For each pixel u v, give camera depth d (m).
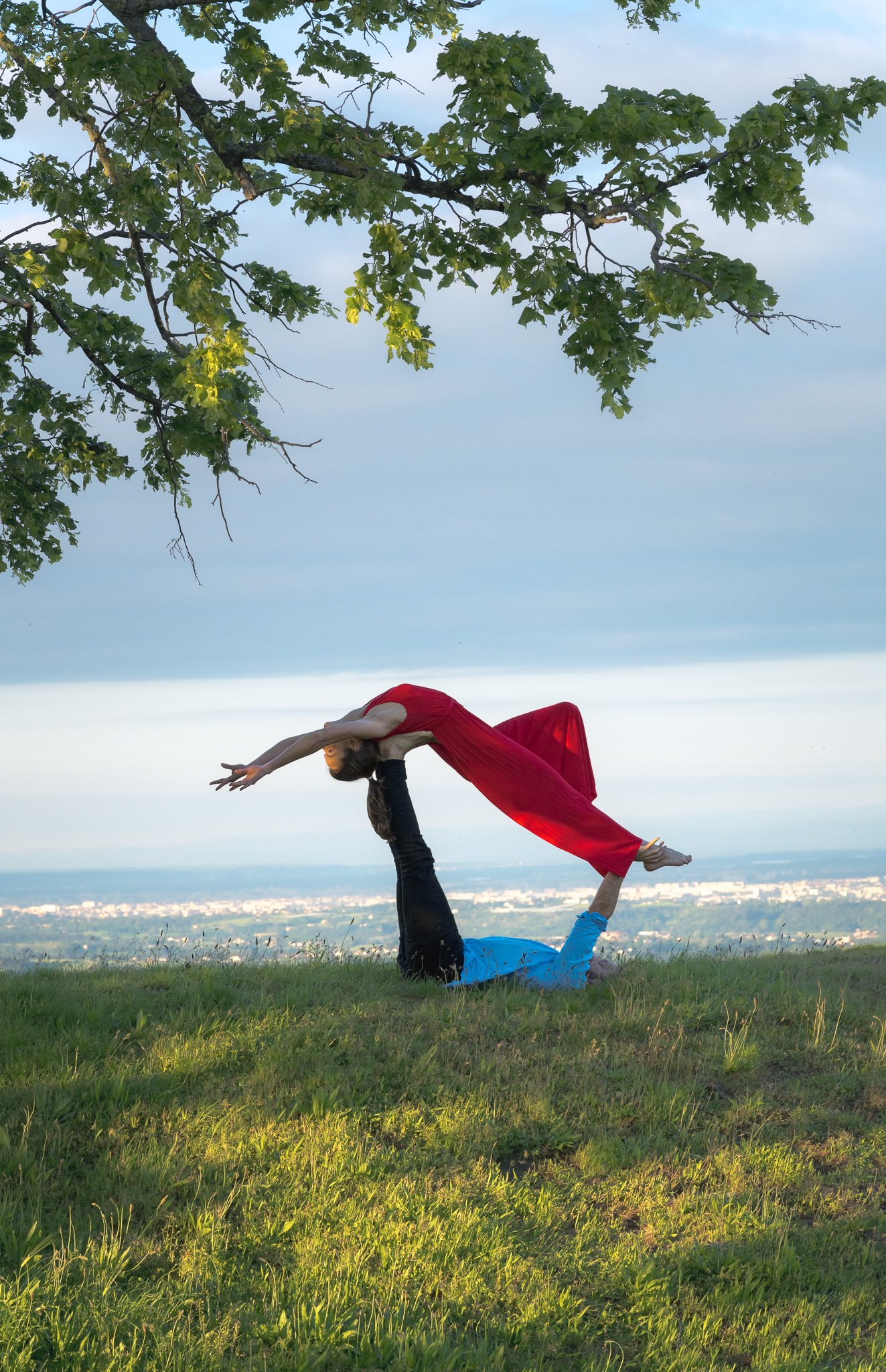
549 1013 8.45
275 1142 6.19
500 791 9.32
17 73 8.74
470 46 7.84
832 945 11.94
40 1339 4.33
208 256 9.03
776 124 7.70
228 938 11.11
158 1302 4.67
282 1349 4.42
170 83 8.46
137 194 8.50
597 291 8.82
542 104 8.16
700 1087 7.21
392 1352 4.43
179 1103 6.63
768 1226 5.60
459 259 9.05
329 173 8.91
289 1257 5.15
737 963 10.83
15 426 12.34
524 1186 5.93
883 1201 5.99
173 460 11.14
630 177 8.00
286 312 10.75
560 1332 4.74
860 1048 8.00
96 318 11.35
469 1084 7.07
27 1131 6.05
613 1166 6.21
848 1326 4.91
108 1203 5.51
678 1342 4.74
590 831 9.23
